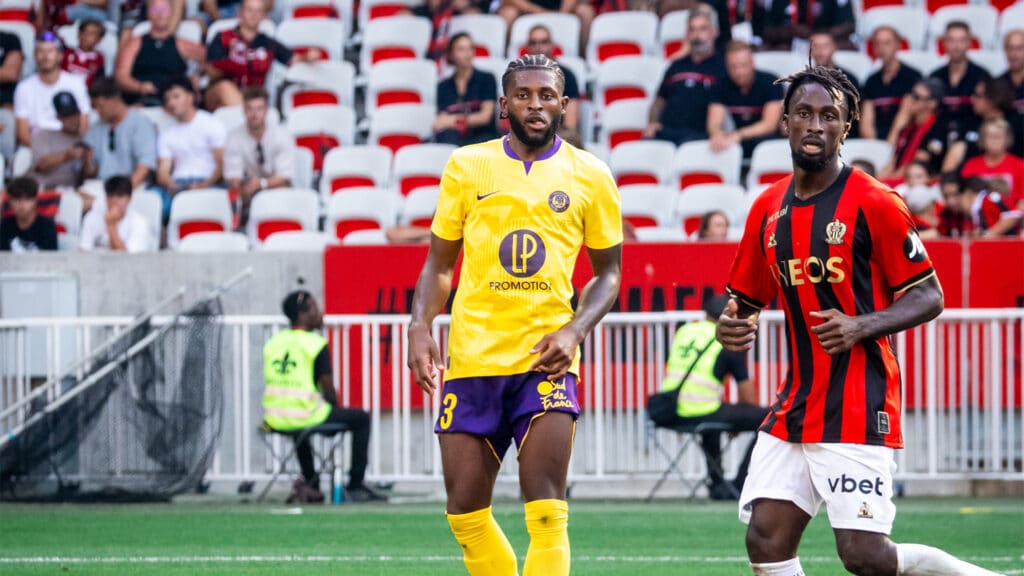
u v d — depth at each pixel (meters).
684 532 33.25
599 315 17.92
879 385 16.84
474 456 17.94
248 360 41.31
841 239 16.92
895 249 16.89
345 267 42.06
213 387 40.50
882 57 54.03
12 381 41.31
